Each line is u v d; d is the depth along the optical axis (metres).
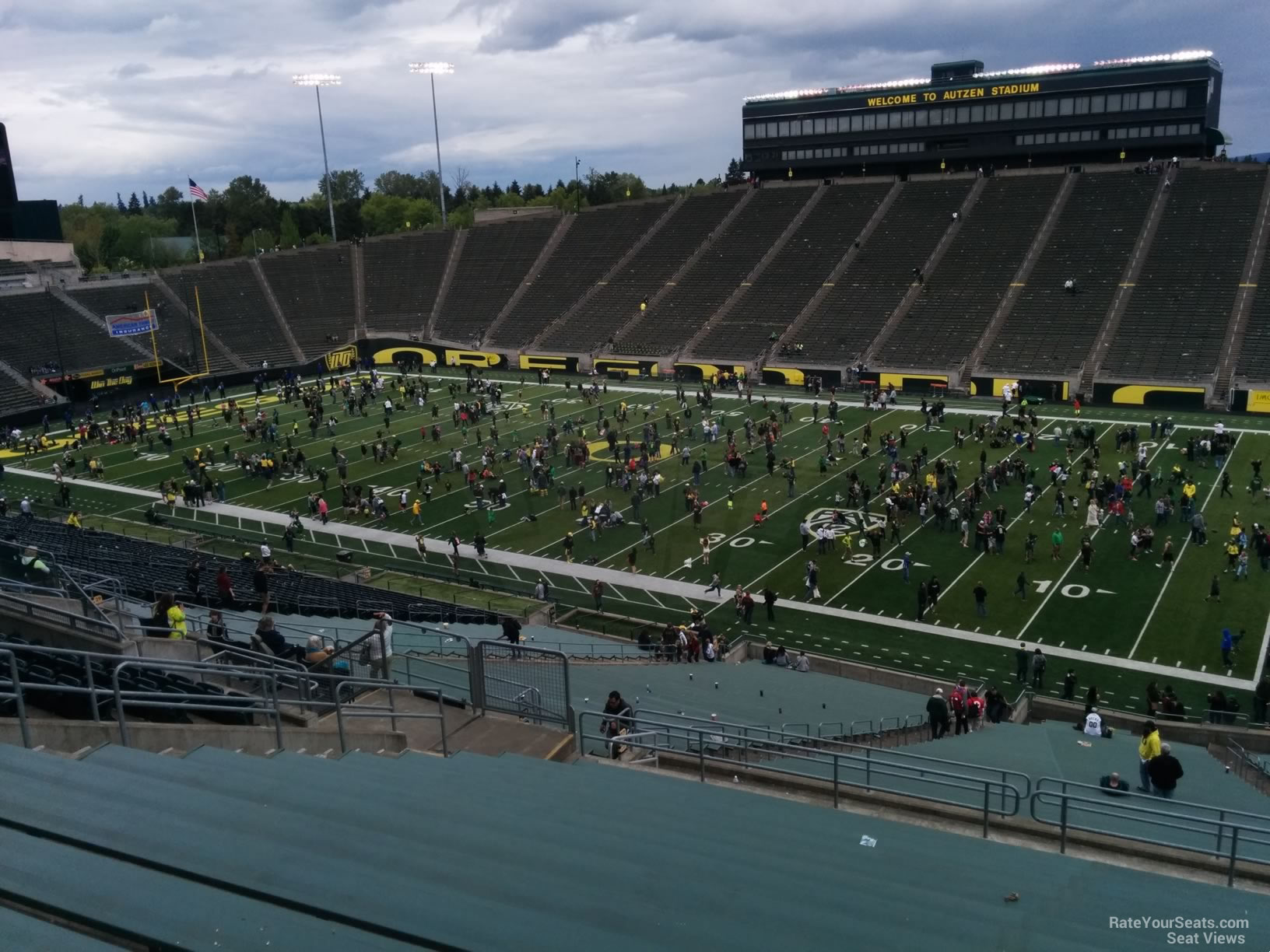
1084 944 6.64
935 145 81.19
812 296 75.38
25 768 7.58
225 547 39.62
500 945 5.58
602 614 32.38
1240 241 66.25
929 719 19.83
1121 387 58.56
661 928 6.24
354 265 93.38
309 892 5.95
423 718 11.66
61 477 48.97
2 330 72.44
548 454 51.75
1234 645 28.08
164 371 76.31
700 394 62.66
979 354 64.94
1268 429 51.56
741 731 18.06
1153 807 14.70
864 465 47.41
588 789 9.82
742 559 36.94
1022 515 39.69
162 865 6.12
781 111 86.88
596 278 85.94
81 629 15.91
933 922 6.75
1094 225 71.62
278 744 10.46
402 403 66.62
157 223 125.88
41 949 4.67
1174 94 71.75
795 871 7.73
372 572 36.62
